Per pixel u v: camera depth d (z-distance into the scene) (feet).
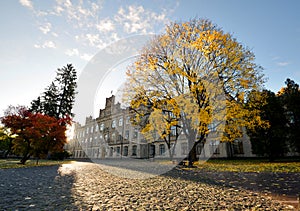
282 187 19.58
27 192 16.89
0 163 56.80
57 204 13.08
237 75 45.11
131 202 13.97
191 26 47.06
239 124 44.34
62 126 56.90
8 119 50.16
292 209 12.41
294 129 67.72
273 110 69.46
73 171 36.40
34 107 131.85
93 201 14.07
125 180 25.21
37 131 51.37
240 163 61.46
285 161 64.80
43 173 32.32
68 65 124.88
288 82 73.87
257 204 13.56
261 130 70.33
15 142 54.75
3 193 16.38
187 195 16.39
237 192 17.58
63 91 120.26
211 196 16.03
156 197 15.64
